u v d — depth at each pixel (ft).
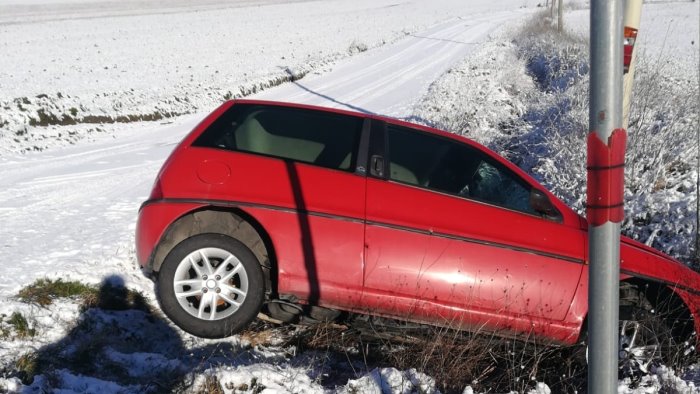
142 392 12.63
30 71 80.48
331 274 14.92
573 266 15.56
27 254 19.36
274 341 16.16
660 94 34.50
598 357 8.02
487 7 281.95
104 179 33.17
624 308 16.12
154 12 226.58
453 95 67.05
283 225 14.89
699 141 27.58
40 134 47.06
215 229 15.23
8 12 207.51
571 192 28.02
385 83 87.81
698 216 21.35
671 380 14.23
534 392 13.76
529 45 112.57
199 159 15.39
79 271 17.74
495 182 16.21
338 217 14.94
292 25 190.29
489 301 15.23
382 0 309.22
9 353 13.58
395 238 14.97
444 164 16.07
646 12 225.35
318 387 13.04
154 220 14.97
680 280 16.52
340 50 132.98
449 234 15.12
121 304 17.24
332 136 15.92
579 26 153.28
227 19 205.46
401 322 15.64
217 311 14.93
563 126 35.29
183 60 105.50
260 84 83.71
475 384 14.11
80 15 205.26
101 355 14.11
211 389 12.60
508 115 55.77
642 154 27.45
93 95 61.26
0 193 28.99
